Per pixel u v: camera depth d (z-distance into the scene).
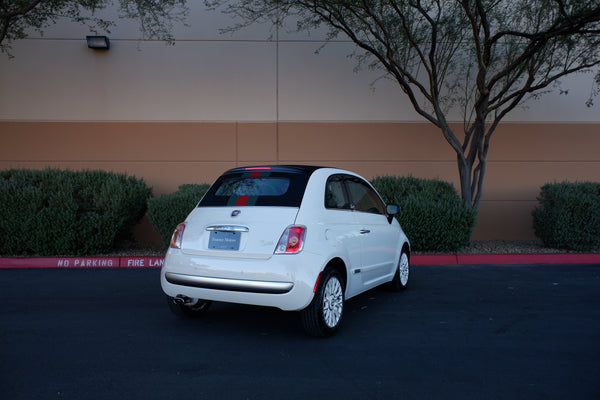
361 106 11.76
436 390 3.27
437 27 9.66
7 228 8.57
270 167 4.83
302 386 3.32
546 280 7.34
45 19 9.64
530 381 3.44
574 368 3.71
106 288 6.61
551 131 11.85
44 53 11.29
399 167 11.75
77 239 8.77
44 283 6.91
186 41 11.55
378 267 5.60
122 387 3.26
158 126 11.45
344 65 11.74
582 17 7.86
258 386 3.31
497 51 10.93
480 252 9.61
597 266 8.66
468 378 3.49
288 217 4.22
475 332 4.65
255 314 5.30
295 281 4.01
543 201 10.20
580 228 9.47
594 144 11.89
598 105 11.91
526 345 4.26
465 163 9.97
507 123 11.82
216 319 5.08
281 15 11.63
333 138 11.70
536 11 9.12
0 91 11.19
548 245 10.19
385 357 3.92
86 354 3.92
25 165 11.19
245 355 3.94
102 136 11.34
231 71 11.61
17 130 11.19
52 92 11.28
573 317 5.23
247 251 4.15
